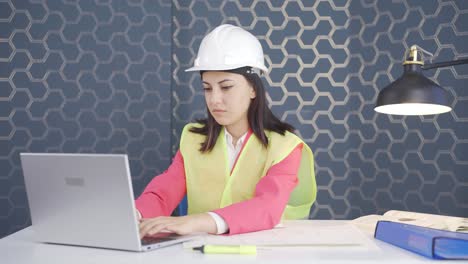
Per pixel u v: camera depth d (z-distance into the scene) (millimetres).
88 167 1014
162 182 1659
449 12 2824
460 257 1004
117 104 2785
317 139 2926
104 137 2785
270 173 1530
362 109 2906
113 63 2781
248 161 1627
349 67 2918
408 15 2867
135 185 2779
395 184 2871
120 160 976
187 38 2920
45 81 2777
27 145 2775
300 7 2926
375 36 2896
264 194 1397
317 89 2924
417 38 2855
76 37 2777
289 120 2926
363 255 1035
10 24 2770
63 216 1096
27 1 2768
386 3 2887
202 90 2920
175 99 2928
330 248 1092
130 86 2785
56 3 2773
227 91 1495
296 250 1069
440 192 2830
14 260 995
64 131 2777
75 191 1056
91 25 2779
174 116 2922
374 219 1506
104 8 2781
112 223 1043
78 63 2777
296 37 2926
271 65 2922
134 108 2787
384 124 2885
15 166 2768
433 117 2834
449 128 2816
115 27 2779
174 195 1674
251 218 1273
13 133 2770
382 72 2889
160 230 1162
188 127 1776
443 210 2826
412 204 2855
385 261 993
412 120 2855
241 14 2922
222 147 1661
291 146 1566
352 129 2914
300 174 1659
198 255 1023
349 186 2912
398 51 2875
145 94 2789
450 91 2818
